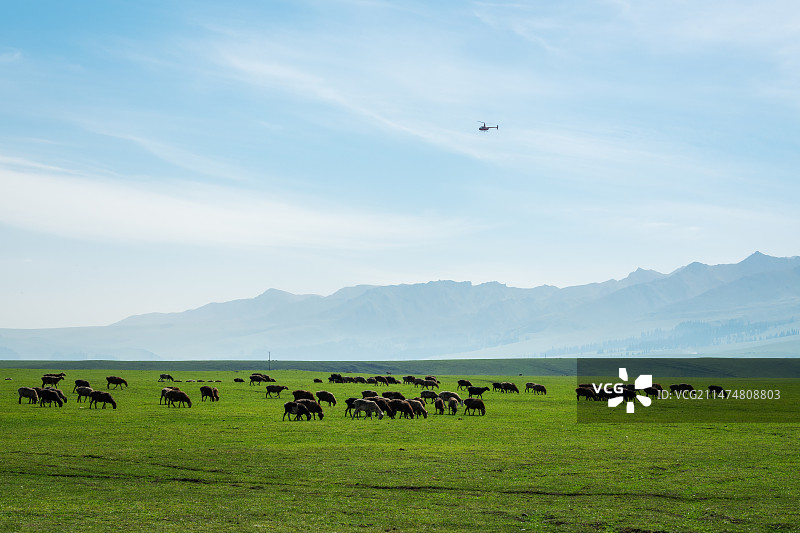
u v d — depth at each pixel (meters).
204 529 25.41
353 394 96.25
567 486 33.78
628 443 48.50
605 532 25.97
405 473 36.50
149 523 26.11
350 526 26.28
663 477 35.94
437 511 28.80
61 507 28.38
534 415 70.12
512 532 25.81
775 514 28.45
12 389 88.12
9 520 26.02
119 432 50.56
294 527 25.98
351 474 36.16
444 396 82.06
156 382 114.81
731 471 37.69
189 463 38.59
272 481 34.38
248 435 50.16
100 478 34.62
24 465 37.28
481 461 40.12
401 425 58.34
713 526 26.67
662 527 26.52
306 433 51.78
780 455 43.19
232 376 156.25
